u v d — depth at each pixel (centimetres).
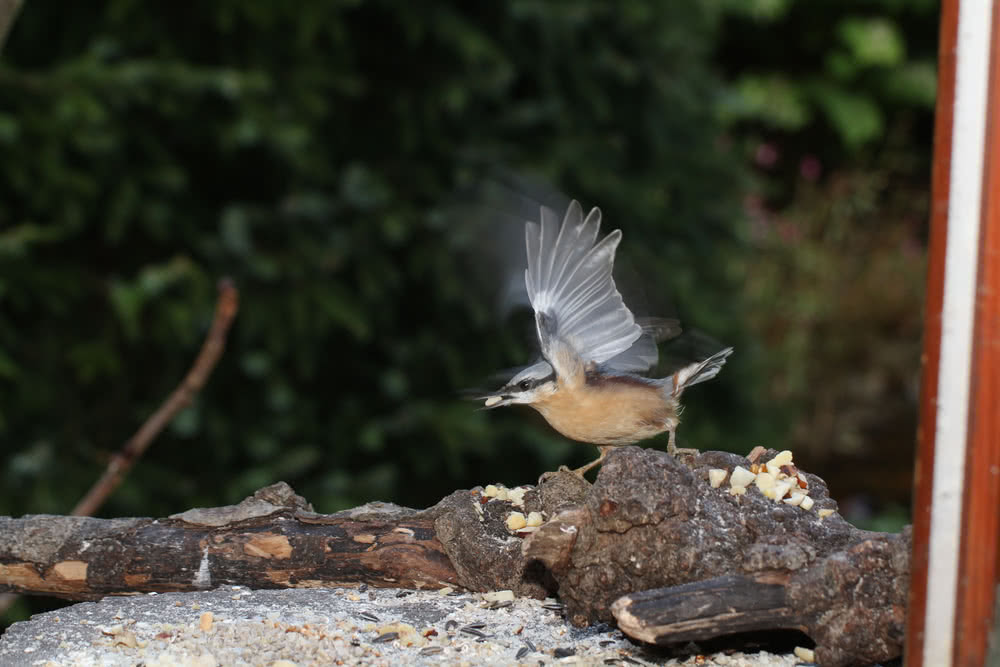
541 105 1184
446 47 1152
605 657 511
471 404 1105
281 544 595
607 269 553
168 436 1083
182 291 1041
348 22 1153
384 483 1070
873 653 481
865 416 1956
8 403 1035
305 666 497
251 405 1088
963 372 392
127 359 1094
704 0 1363
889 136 2356
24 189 1023
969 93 384
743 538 516
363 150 1163
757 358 1390
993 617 398
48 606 1020
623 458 519
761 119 2283
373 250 1103
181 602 578
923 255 2164
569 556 523
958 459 396
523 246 1103
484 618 555
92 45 1045
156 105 1056
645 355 598
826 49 2316
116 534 599
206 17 1082
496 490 606
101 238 1094
